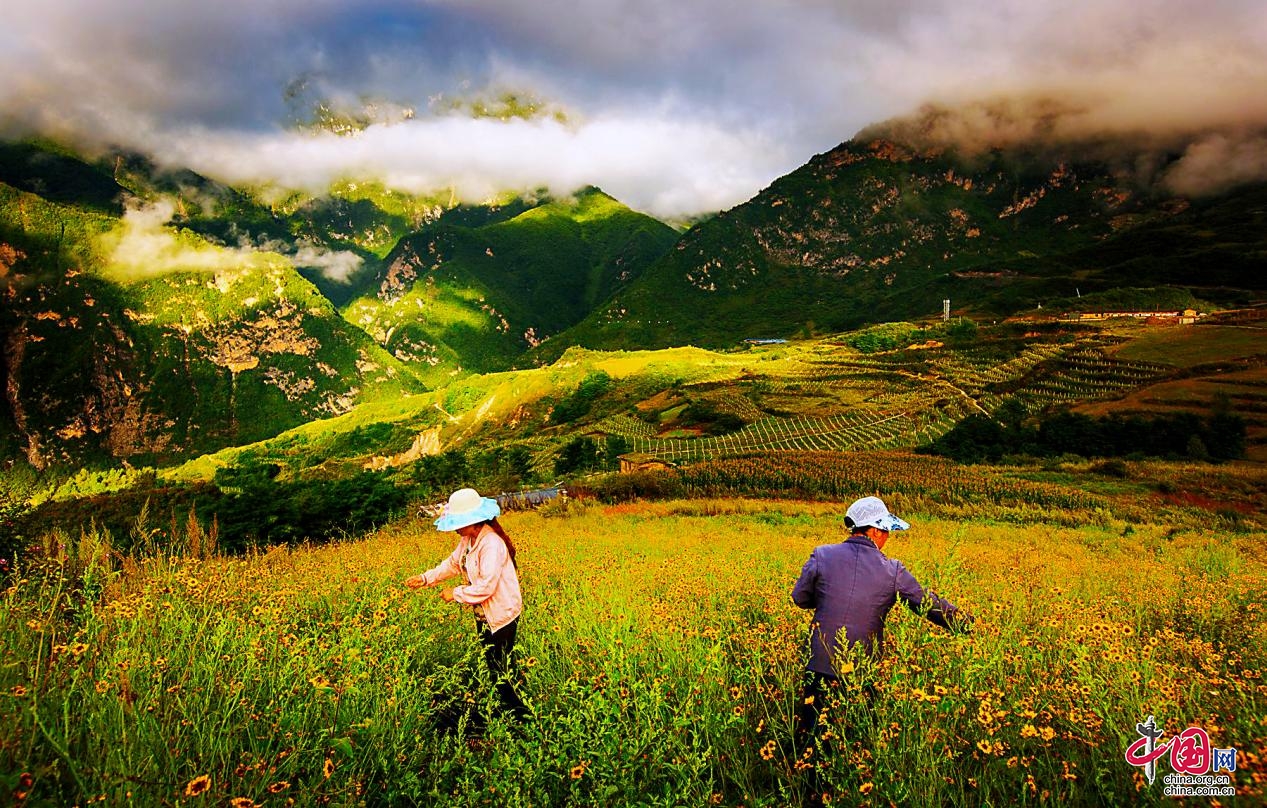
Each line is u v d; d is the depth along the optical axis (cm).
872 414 12212
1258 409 8231
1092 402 10056
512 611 486
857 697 352
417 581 507
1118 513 3472
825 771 343
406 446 19788
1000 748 318
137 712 295
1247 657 510
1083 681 362
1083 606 632
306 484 3130
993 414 10362
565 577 874
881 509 450
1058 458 6206
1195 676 404
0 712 268
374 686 362
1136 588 842
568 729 359
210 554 823
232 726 305
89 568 473
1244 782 279
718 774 381
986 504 3616
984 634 427
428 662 495
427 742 364
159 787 260
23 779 235
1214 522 3297
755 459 5284
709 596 696
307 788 291
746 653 473
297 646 377
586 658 486
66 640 376
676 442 11606
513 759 329
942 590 613
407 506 3381
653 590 728
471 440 18225
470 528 494
